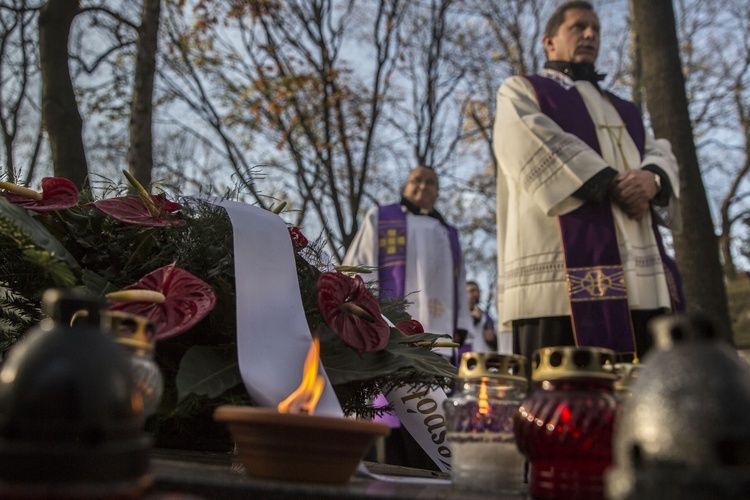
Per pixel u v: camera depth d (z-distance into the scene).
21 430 0.72
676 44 7.23
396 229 5.98
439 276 5.95
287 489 0.96
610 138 3.66
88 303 1.01
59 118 5.33
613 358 1.11
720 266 6.96
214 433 1.53
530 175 3.47
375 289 1.96
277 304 1.41
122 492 0.73
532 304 3.44
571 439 1.04
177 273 1.35
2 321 1.68
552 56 3.95
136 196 1.67
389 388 1.63
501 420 1.17
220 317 1.43
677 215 3.69
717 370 0.68
